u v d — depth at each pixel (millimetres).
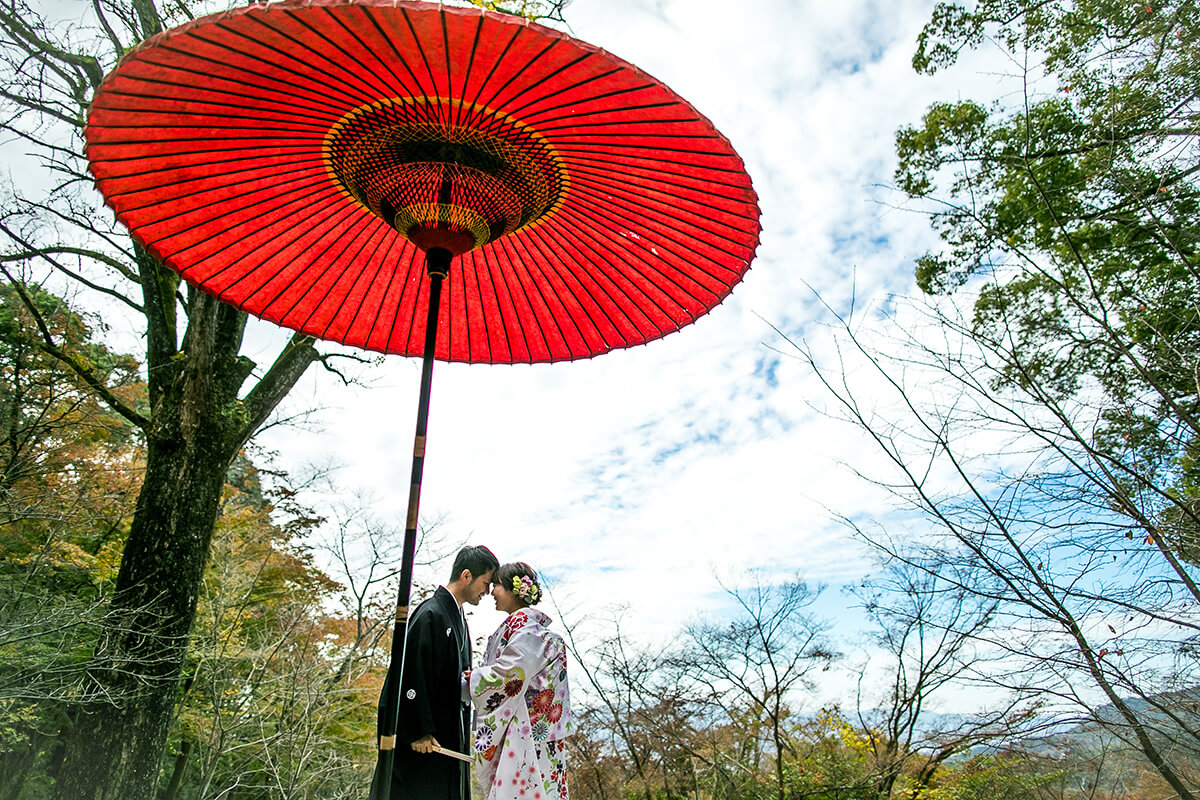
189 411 11789
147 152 2510
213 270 3037
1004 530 6191
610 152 2520
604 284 3223
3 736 12516
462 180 2494
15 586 11211
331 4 1960
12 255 11148
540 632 3129
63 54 11500
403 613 2248
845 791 14148
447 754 2742
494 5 9578
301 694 14711
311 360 13844
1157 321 6395
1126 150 7215
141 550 11039
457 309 3383
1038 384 6273
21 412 12125
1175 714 5852
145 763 10164
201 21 2070
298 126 2484
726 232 2820
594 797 16984
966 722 7773
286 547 20062
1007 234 10953
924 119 12344
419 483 2260
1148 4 7137
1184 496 5777
